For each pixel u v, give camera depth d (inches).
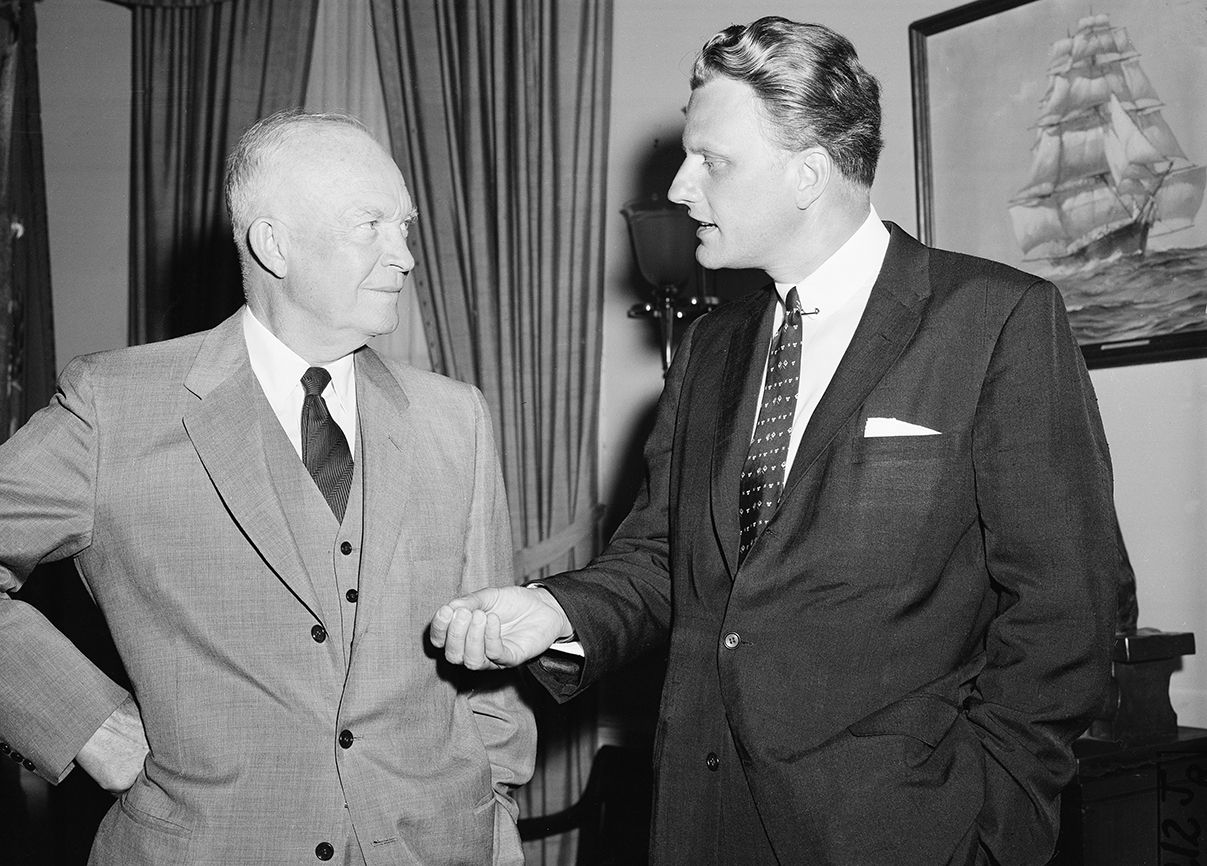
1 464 63.0
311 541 65.1
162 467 64.1
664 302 129.3
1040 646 59.0
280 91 183.2
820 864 58.1
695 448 70.3
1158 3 112.7
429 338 173.2
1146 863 94.1
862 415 62.4
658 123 160.1
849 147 64.7
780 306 71.2
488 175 171.8
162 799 62.0
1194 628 110.9
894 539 60.7
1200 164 109.1
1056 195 120.3
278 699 62.3
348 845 62.1
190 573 63.1
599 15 163.3
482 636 60.7
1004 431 60.5
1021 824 57.9
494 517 74.0
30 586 163.6
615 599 70.9
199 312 183.9
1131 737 97.7
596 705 159.0
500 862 71.1
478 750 69.8
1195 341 109.2
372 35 181.3
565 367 164.9
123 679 161.5
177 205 185.9
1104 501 60.6
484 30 171.3
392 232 66.2
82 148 188.9
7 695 63.5
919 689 60.3
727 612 62.8
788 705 60.6
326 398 69.2
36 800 160.6
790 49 64.0
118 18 188.5
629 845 117.3
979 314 62.9
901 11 135.8
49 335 187.6
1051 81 120.8
